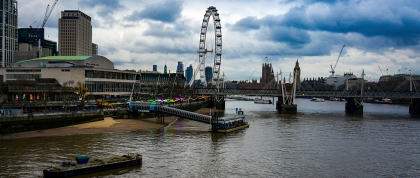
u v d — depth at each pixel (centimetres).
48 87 14662
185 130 12175
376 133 12056
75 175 6266
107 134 10775
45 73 17150
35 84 15288
